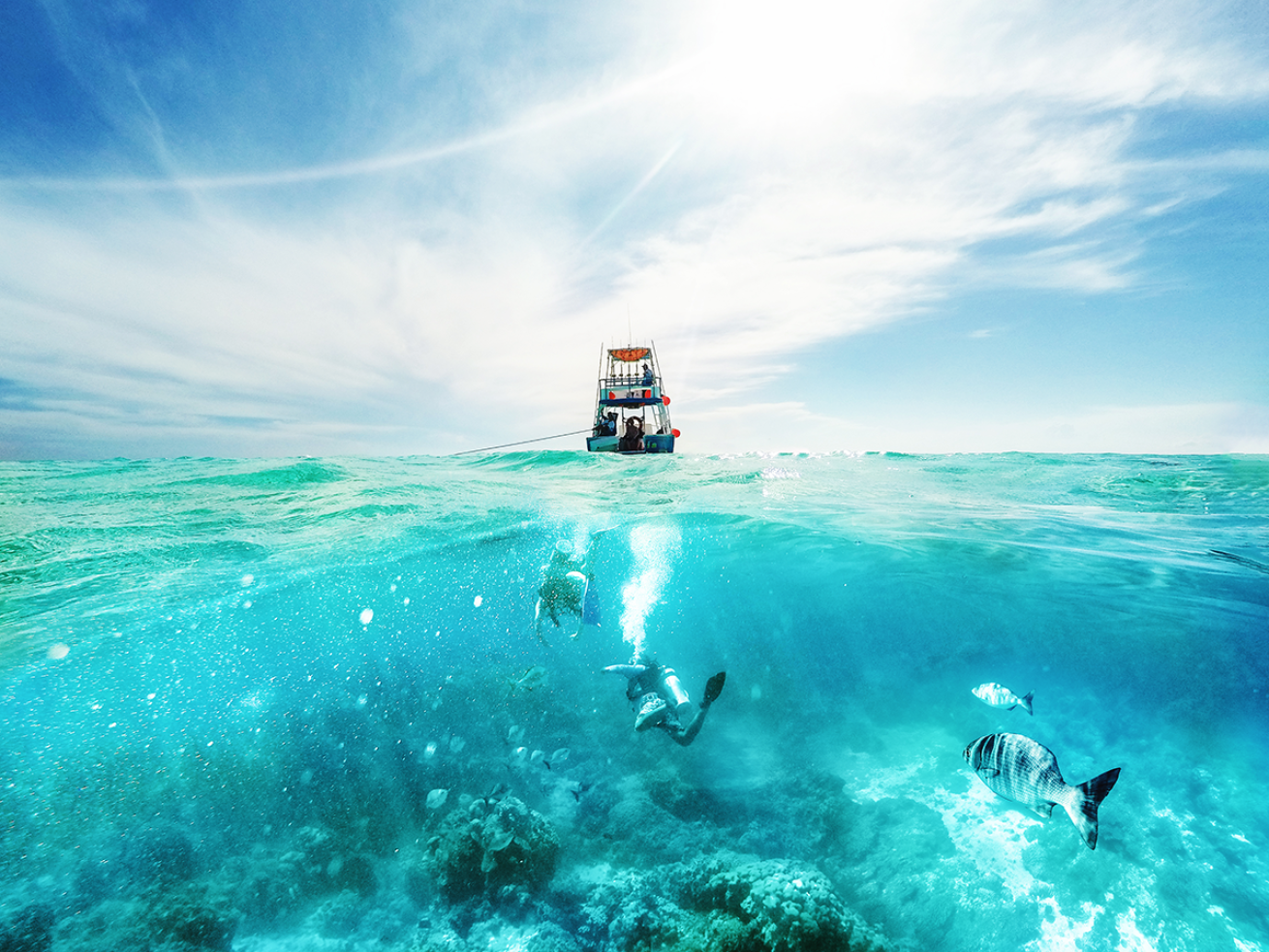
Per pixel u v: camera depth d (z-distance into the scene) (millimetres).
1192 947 3316
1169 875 3832
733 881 3549
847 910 3340
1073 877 3877
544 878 3986
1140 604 6777
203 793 4570
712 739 6129
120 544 7512
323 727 5660
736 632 10250
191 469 14320
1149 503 10602
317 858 4113
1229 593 6441
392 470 15586
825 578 8867
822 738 6172
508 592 8828
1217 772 4961
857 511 10000
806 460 19078
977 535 8406
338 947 3486
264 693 6008
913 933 3537
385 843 4398
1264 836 4148
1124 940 3400
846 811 4715
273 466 14070
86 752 4664
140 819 4223
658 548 9562
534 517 9297
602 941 3467
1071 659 7805
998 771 2250
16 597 6031
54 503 10031
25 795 4180
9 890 3494
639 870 4082
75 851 3859
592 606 5199
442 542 8289
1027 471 14805
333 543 7754
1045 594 7391
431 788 4992
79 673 5191
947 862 4066
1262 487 11086
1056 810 4609
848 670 8641
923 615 8844
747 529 9023
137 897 3578
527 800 4891
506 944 3443
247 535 8109
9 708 4758
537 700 6715
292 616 6918
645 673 5250
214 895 3646
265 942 3508
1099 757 5410
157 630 5840
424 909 3816
